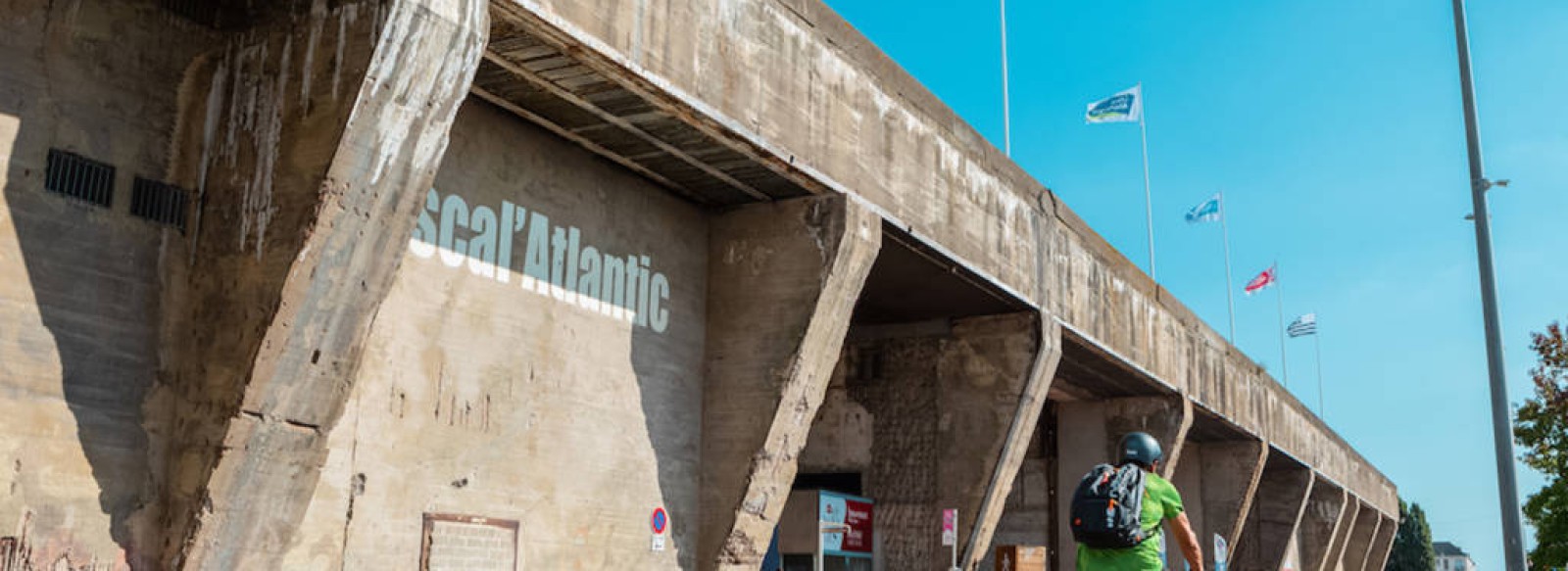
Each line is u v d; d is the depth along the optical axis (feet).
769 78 50.60
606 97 44.93
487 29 36.86
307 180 34.53
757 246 57.06
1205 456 129.39
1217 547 118.52
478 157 45.73
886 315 77.25
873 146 58.29
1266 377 130.72
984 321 76.43
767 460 55.21
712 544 55.06
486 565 44.32
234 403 34.09
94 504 33.09
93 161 34.06
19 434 31.71
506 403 46.01
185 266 35.94
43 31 33.35
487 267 45.80
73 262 33.32
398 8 34.30
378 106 34.83
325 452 36.63
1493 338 57.62
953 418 76.18
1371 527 207.41
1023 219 73.77
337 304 35.53
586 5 40.47
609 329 51.47
